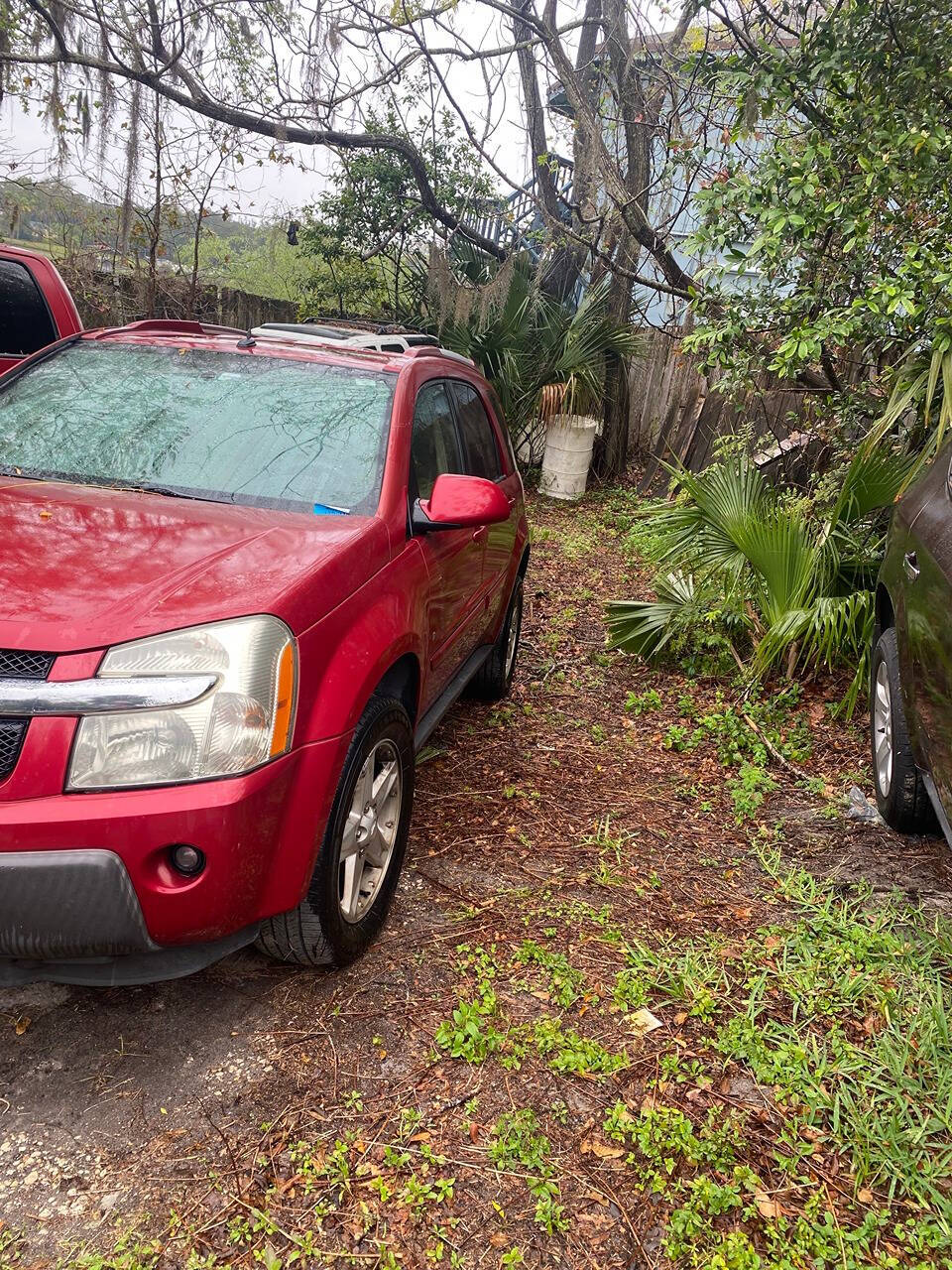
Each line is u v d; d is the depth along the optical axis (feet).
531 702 18.84
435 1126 8.21
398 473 11.38
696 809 14.78
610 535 34.45
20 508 9.44
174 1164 7.63
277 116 35.55
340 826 9.14
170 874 7.64
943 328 16.07
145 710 7.48
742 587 19.74
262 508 10.47
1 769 7.36
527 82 35.40
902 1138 8.32
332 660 8.93
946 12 16.81
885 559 15.14
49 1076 8.41
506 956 10.61
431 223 44.91
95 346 13.09
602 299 38.93
